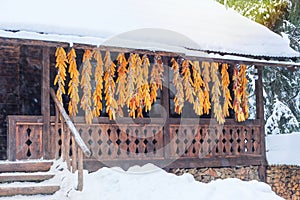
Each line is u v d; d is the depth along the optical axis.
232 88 13.07
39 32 9.21
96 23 10.20
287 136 14.35
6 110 11.16
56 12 10.18
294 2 19.39
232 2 20.91
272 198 8.04
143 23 11.02
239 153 12.01
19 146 9.58
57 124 9.69
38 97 11.44
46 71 9.84
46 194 8.35
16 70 11.35
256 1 20.27
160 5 13.05
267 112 20.16
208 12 13.66
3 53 11.25
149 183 8.55
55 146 9.70
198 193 8.08
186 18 12.43
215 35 11.71
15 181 8.62
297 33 19.75
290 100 20.30
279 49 12.09
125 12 11.52
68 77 11.63
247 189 8.19
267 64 11.80
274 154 13.32
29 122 9.68
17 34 8.91
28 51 11.43
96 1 11.68
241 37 12.12
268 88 20.14
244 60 11.41
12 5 9.92
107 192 8.26
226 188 8.16
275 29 19.89
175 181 8.66
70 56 9.99
